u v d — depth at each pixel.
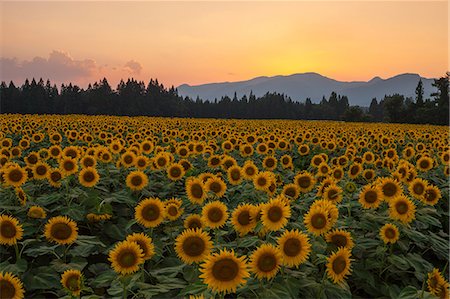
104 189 9.80
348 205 7.64
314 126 48.00
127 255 5.08
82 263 6.46
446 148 17.25
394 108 121.62
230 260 4.46
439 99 114.00
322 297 5.16
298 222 7.57
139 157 11.27
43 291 5.99
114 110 164.75
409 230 6.83
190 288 4.98
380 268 6.42
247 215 5.97
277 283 5.02
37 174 9.59
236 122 52.69
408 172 9.95
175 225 7.99
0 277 4.82
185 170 11.51
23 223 7.89
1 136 21.78
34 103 151.62
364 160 13.88
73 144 19.27
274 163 12.48
